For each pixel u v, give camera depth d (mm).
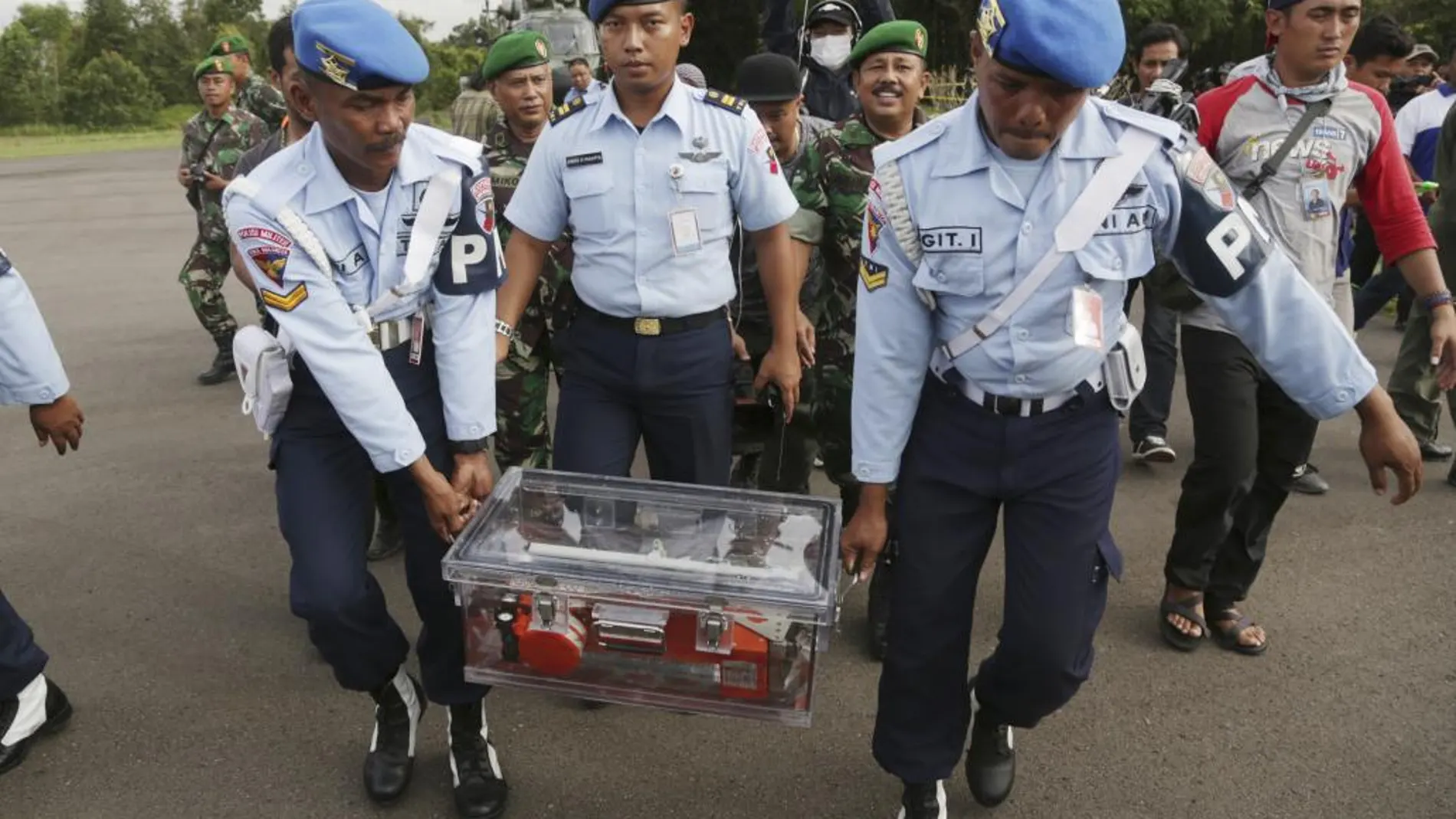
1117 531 4219
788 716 2234
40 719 2883
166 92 58219
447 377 2422
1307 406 2170
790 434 3637
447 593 2535
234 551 4137
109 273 9734
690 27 2781
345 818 2645
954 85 14547
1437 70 7473
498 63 3805
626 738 2961
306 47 1991
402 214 2273
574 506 2592
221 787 2758
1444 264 4543
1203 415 3080
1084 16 1802
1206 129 3082
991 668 2391
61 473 4953
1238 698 3104
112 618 3611
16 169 21359
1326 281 3053
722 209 2818
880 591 3314
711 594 2125
